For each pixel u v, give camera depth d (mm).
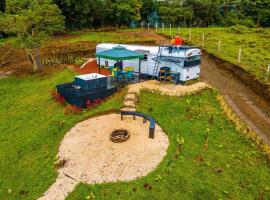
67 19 53000
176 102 18594
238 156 13180
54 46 38875
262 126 16234
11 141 16453
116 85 21094
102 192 11031
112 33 49188
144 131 15477
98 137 15047
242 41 39312
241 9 67500
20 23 27719
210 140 14375
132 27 61688
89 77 19703
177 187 11070
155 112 17172
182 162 12508
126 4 55719
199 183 11289
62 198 11016
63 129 16109
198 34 44594
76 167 12719
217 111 17672
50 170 12758
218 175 11836
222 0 67812
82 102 18438
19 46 29359
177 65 22062
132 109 17406
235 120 16328
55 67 31078
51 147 14625
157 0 64250
